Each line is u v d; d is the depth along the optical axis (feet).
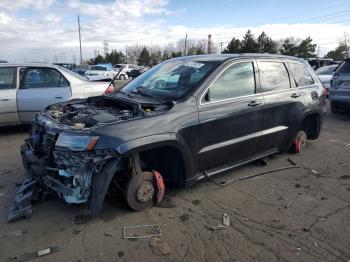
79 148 10.82
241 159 15.60
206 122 13.44
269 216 12.44
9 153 19.75
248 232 11.36
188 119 12.88
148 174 12.48
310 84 19.31
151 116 12.12
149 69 17.57
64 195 11.49
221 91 14.28
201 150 13.53
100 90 25.59
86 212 11.46
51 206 12.99
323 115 20.12
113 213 12.48
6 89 23.27
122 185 12.46
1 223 11.85
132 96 14.66
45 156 12.45
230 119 14.32
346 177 16.29
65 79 24.57
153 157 13.57
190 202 13.44
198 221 12.04
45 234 11.20
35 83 23.99
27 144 14.03
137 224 11.79
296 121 17.92
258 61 16.17
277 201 13.65
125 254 10.20
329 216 12.48
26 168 13.30
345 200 13.82
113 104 14.47
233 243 10.74
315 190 14.76
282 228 11.61
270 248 10.48
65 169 11.39
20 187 13.69
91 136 10.89
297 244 10.69
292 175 16.42
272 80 16.76
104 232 11.32
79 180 10.97
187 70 15.01
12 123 23.68
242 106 14.79
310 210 12.92
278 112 16.75
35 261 9.86
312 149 20.65
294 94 17.72
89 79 26.53
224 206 13.16
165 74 15.65
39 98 23.65
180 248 10.49
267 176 16.24
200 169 13.82
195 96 13.39
